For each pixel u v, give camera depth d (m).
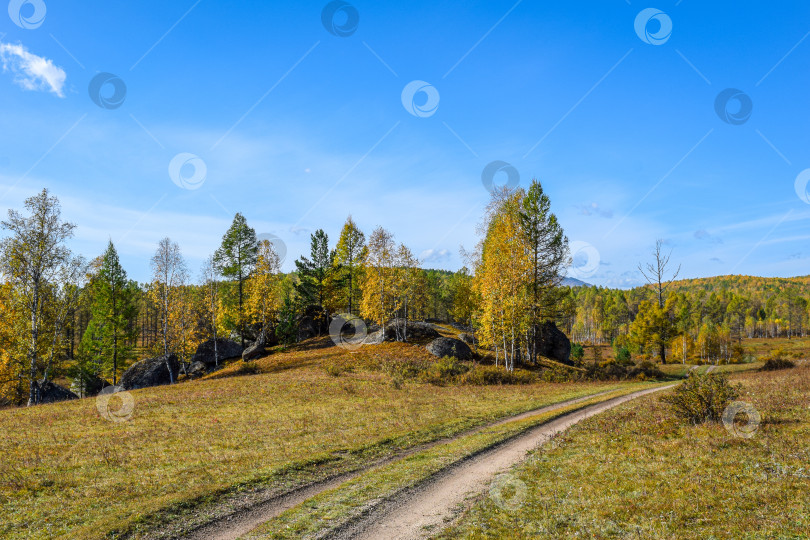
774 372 33.97
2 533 10.40
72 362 53.28
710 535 8.04
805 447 11.88
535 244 49.03
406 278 59.53
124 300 56.88
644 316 71.19
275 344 64.50
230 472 14.55
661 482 11.00
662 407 19.89
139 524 10.55
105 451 17.36
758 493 9.48
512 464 14.50
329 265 65.62
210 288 60.41
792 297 156.38
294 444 18.23
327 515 10.98
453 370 40.75
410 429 20.81
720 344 98.00
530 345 52.50
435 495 12.16
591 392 32.28
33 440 19.55
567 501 10.71
